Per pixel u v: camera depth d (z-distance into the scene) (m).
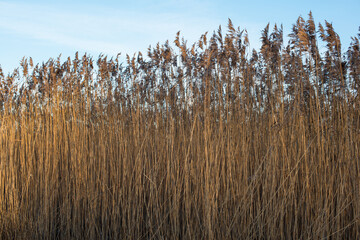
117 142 5.12
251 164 4.39
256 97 4.59
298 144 4.21
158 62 5.01
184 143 4.52
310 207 4.08
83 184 5.06
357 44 4.11
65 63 5.65
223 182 4.29
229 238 4.08
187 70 4.70
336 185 4.05
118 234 4.77
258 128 4.48
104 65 5.46
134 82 5.28
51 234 4.98
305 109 4.29
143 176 4.91
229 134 4.30
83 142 5.26
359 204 3.84
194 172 4.37
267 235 4.02
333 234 3.94
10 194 5.22
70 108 5.53
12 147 5.47
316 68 4.07
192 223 4.34
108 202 4.98
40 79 5.77
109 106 5.42
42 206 5.11
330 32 4.02
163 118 4.97
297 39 4.26
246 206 4.17
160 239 4.35
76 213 4.95
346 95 4.09
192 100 4.67
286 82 4.37
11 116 5.75
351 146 3.98
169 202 4.41
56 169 5.22
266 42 4.41
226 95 4.41
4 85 5.81
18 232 5.00
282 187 4.14
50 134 5.55
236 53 4.44
